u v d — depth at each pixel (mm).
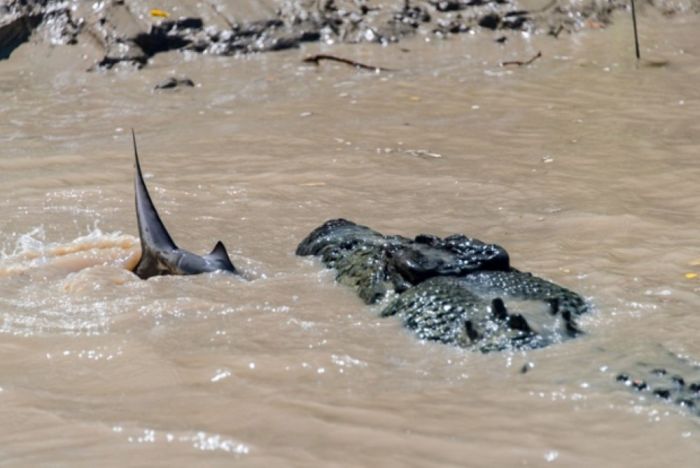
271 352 23875
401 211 34312
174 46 53531
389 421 20781
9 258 30594
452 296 25234
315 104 47375
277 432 20438
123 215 34250
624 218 32812
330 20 55312
